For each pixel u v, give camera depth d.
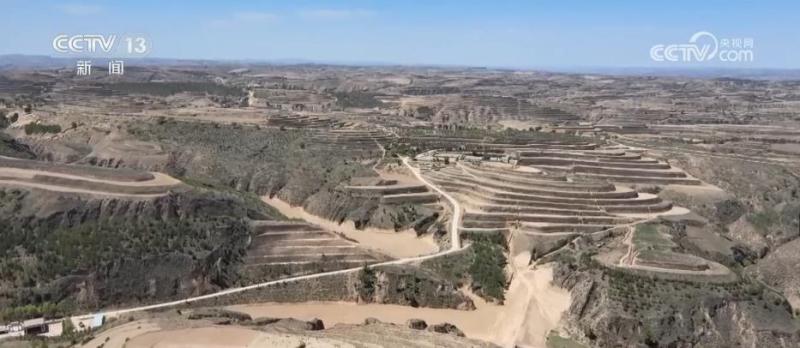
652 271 150.38
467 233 190.25
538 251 179.50
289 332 111.62
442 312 154.00
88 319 131.25
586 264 158.50
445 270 168.88
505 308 155.25
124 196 166.50
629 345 135.12
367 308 154.12
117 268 149.38
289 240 171.50
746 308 140.38
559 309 150.00
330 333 113.81
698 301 141.12
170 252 156.00
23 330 124.88
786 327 136.62
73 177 175.12
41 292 141.25
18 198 160.25
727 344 135.88
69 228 156.00
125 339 104.25
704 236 194.50
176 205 169.12
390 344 106.44
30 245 149.25
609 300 142.25
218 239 163.62
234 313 131.12
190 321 115.31
